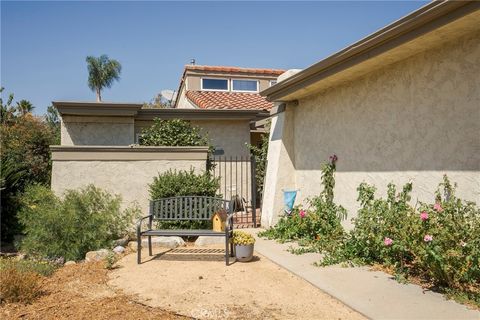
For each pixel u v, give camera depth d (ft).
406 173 21.33
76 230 24.20
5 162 31.19
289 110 34.63
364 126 24.98
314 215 27.22
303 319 13.70
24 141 44.80
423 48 19.58
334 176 28.25
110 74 103.86
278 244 26.53
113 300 15.90
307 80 28.04
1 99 63.52
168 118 45.09
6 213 28.99
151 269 20.75
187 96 59.00
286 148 34.32
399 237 18.43
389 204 21.54
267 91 33.86
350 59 22.89
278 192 33.65
